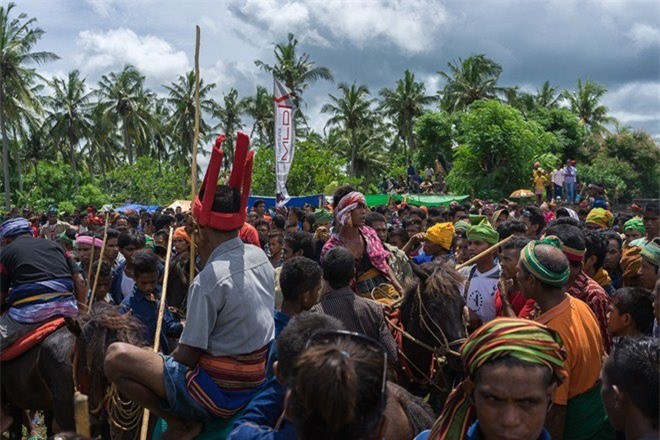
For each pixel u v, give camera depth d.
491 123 45.31
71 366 5.48
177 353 3.90
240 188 4.14
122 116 68.50
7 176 50.34
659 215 7.65
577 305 3.94
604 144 62.75
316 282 4.61
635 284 6.49
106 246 8.84
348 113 73.44
